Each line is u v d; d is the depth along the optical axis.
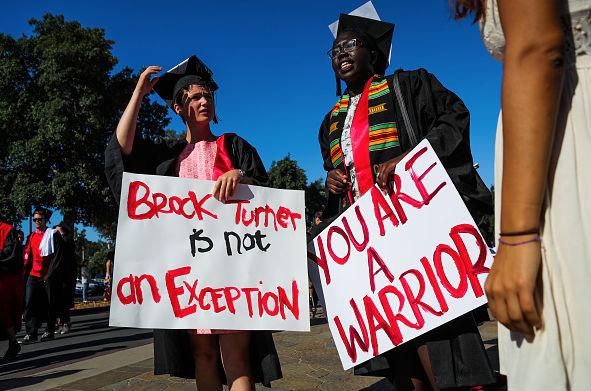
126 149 2.32
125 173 2.17
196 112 2.49
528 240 0.91
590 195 0.94
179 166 2.44
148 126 26.78
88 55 23.66
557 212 0.95
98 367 4.92
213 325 2.11
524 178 0.90
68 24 25.45
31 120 24.50
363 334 2.08
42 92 25.08
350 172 2.38
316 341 5.61
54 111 23.08
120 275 2.07
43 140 23.09
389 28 2.54
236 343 2.28
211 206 2.23
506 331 1.04
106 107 24.39
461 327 1.99
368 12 2.58
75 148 23.36
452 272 1.92
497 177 1.09
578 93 0.97
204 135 2.55
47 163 23.91
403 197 2.06
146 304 2.07
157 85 2.60
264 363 2.29
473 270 1.88
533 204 0.90
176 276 2.13
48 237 8.03
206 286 2.14
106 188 23.72
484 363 1.94
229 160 2.44
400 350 2.30
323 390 3.50
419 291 1.98
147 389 3.76
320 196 44.88
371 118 2.29
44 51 24.11
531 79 0.88
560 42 0.88
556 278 0.94
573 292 0.93
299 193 2.33
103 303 19.03
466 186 2.05
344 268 2.17
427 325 1.93
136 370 4.54
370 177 2.24
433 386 2.13
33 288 7.83
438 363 1.97
